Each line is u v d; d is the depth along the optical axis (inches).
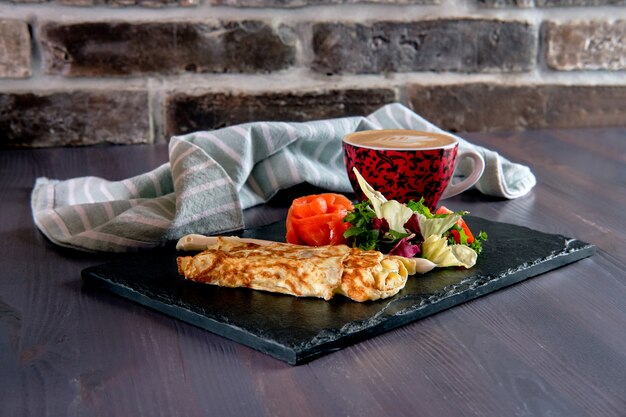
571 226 47.6
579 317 38.6
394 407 29.9
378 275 39.0
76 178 51.3
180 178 46.1
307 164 51.2
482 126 66.1
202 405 30.1
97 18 60.5
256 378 32.3
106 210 46.8
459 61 64.9
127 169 56.2
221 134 50.3
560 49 65.7
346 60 63.7
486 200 51.0
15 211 49.3
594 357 34.2
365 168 46.9
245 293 40.0
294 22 62.7
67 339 36.2
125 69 61.3
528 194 52.0
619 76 66.8
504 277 41.3
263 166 50.9
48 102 60.7
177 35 61.4
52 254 44.5
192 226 45.5
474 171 48.6
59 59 60.5
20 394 31.1
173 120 62.4
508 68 65.6
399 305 38.4
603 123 66.9
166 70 61.8
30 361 33.9
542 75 66.2
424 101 65.1
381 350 34.9
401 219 42.1
